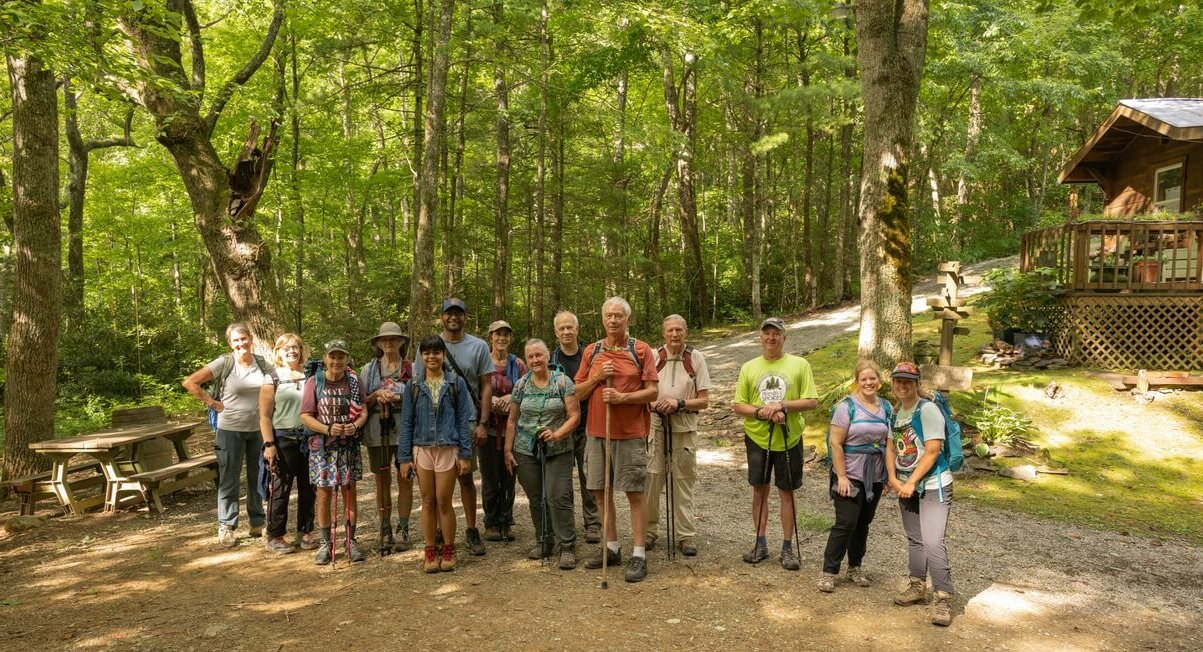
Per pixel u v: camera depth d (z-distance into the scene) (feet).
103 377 51.42
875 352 30.35
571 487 16.53
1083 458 27.37
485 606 14.17
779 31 63.00
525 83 58.59
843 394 32.09
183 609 14.33
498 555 17.38
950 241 81.10
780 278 84.28
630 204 68.49
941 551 13.91
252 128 29.01
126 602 14.76
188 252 67.15
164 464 24.80
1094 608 15.20
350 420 16.87
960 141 76.28
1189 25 74.69
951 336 33.37
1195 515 23.00
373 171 74.59
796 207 94.22
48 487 21.90
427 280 38.68
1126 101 41.81
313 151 58.49
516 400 16.87
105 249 73.77
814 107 51.75
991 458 27.45
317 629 13.21
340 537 19.08
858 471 14.88
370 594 14.90
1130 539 20.67
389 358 18.10
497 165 61.82
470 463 16.14
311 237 73.72
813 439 30.14
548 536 16.89
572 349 17.98
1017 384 32.86
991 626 13.87
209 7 58.95
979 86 69.51
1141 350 34.09
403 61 66.18
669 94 67.21
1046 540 20.20
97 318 57.00
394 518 20.83
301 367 18.51
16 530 20.11
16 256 24.58
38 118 24.62
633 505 15.69
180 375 56.03
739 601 14.49
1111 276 36.19
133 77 23.11
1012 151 75.00
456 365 16.75
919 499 14.34
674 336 17.02
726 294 82.84
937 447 13.96
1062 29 65.62
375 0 49.52
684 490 17.16
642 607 14.14
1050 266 37.37
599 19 51.44
